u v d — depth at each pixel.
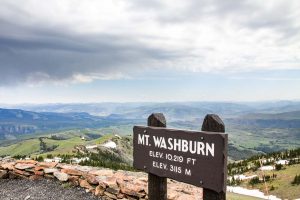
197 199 11.30
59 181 14.59
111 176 13.62
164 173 7.52
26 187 14.34
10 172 16.00
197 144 6.66
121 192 11.95
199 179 6.60
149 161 7.99
